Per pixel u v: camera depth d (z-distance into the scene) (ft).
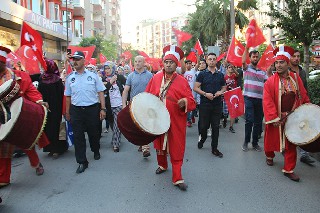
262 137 25.96
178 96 15.17
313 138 14.40
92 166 18.97
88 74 18.52
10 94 13.85
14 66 21.74
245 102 21.84
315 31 30.17
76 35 123.75
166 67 15.21
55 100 20.57
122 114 14.28
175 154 15.20
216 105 20.74
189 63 30.99
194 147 23.21
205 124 21.18
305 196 14.42
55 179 16.90
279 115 16.81
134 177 17.02
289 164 16.51
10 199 14.48
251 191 15.02
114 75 23.35
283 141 16.57
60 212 13.20
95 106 18.70
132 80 21.33
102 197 14.56
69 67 22.77
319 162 19.21
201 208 13.35
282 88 16.84
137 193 14.93
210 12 70.59
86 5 154.92
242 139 25.73
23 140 13.80
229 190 15.16
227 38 71.41
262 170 17.93
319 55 50.90
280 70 16.70
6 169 15.67
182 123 15.29
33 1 79.92
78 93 18.13
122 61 50.26
